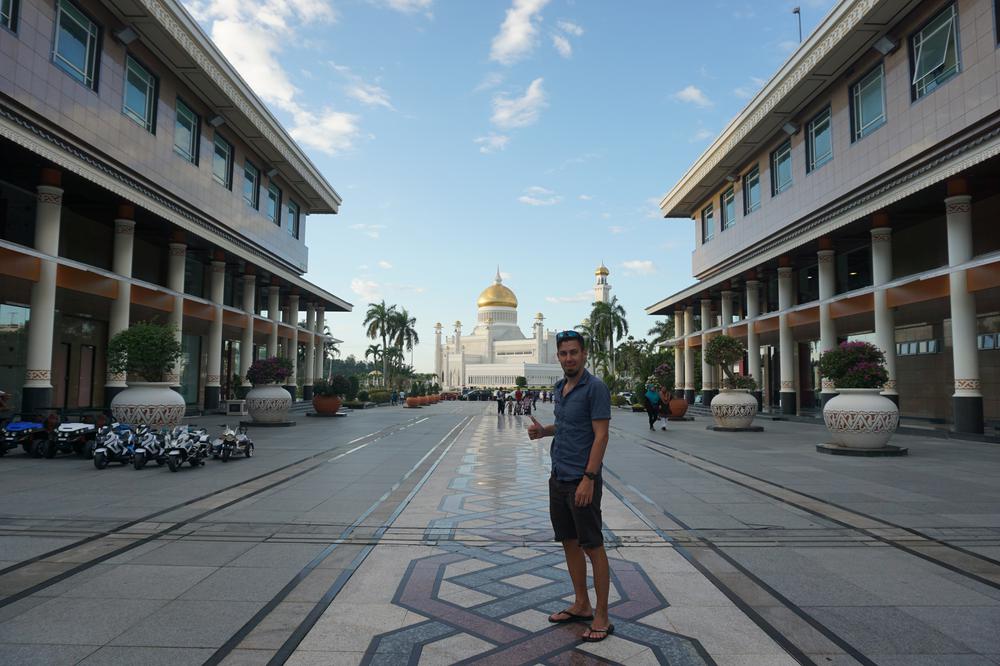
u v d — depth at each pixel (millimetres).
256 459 12328
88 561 5289
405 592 4516
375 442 16125
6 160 16484
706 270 38500
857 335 27062
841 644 3668
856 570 5121
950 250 17312
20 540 5969
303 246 39781
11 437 12258
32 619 4004
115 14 19656
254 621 3973
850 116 23016
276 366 21609
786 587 4680
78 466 11156
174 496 8234
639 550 5672
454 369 102750
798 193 26844
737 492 8680
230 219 28594
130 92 21172
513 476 10188
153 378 15180
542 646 3602
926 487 9117
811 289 30594
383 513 7203
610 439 17375
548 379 96688
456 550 5633
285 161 32719
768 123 27750
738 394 20547
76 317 23922
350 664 3369
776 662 3424
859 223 21703
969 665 3410
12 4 16219
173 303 22766
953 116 17891
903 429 19109
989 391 21172
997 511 7402
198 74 23500
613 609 4191
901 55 20156
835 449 13344
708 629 3867
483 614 4098
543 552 5570
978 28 17016
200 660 3422
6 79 15891
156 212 20703
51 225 16500
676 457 12969
